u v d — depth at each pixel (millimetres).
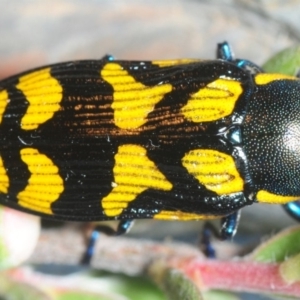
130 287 54
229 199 49
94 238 53
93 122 49
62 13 69
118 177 49
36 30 69
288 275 47
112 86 49
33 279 53
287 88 50
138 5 69
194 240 62
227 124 49
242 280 49
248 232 60
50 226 54
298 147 50
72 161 49
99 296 53
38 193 49
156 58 70
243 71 50
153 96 49
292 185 50
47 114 49
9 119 49
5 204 49
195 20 70
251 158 49
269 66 51
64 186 49
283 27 69
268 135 49
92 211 49
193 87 49
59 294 53
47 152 49
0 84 50
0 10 69
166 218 50
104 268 53
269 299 53
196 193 49
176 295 48
